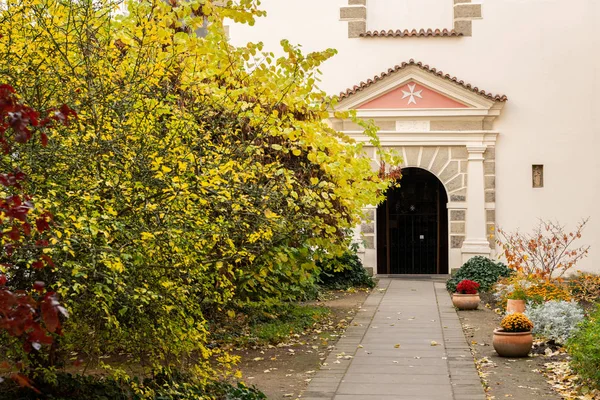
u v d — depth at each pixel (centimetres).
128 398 839
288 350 1334
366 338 1455
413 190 2795
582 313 1622
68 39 825
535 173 2511
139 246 756
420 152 2523
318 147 1198
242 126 1132
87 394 827
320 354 1296
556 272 2480
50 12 828
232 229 976
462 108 2489
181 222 815
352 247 2311
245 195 998
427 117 2506
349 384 1064
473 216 2502
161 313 806
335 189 1244
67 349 893
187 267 825
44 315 416
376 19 2673
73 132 778
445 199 2772
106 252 710
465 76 2550
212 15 1001
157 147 846
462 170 2516
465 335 1498
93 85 818
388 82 2505
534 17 2525
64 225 675
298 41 2619
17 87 764
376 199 1413
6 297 414
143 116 851
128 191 779
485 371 1160
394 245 2800
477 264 2298
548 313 1477
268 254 1175
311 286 1945
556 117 2503
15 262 668
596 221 2473
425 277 2628
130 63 888
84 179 761
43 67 798
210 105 1052
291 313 1714
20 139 445
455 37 2555
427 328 1570
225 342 1369
